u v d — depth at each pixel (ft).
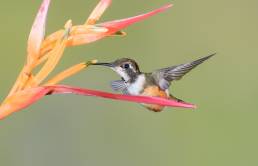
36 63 19.62
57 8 48.08
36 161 41.22
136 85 25.49
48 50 19.81
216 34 50.14
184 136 45.34
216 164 45.70
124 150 43.45
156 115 44.62
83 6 48.26
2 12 46.75
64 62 46.44
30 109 41.68
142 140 44.19
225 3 50.93
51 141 41.78
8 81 45.70
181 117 45.62
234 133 46.26
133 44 48.11
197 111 46.19
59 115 42.22
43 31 19.83
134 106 44.21
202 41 49.90
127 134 43.80
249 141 46.16
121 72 25.63
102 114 43.27
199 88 48.67
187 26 49.75
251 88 48.85
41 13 19.94
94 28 20.06
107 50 47.34
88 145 42.47
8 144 41.11
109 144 43.29
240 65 49.49
